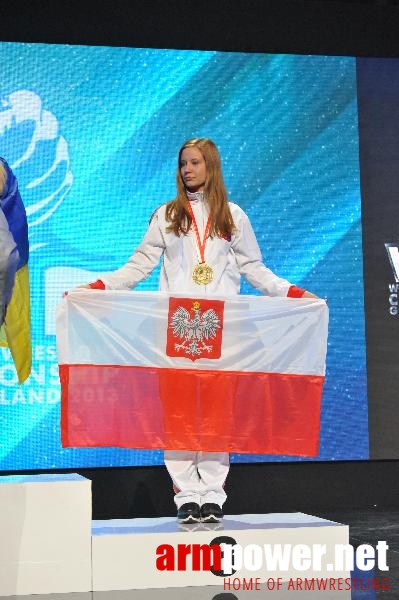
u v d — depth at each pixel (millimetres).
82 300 7066
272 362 7199
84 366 7043
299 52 10578
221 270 7336
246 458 10305
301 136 10398
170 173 10133
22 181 9844
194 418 7102
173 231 7301
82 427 6992
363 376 10414
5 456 9766
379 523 9391
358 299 10430
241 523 7004
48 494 6461
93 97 10031
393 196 10586
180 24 10336
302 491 10430
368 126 10570
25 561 6402
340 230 10422
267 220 10273
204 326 7156
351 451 10391
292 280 10289
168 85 10172
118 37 10188
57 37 10062
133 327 7105
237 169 10234
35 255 9844
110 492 9977
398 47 10781
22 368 7516
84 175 9977
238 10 10469
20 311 7457
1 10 9945
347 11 10688
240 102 10289
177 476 7211
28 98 9891
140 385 7078
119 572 6516
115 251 10008
